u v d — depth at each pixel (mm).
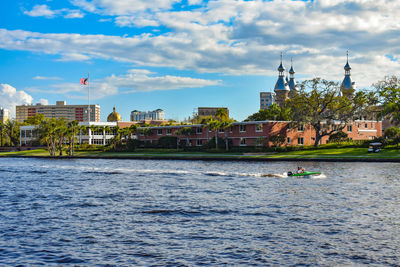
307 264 22359
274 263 22531
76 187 53031
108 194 46188
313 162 87750
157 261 22922
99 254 24156
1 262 22953
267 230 28797
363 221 31141
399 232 28047
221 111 141875
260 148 112938
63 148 147750
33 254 24234
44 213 35594
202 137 135875
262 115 159500
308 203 38594
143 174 68875
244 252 24219
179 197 43219
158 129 151375
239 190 47594
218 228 29516
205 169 75938
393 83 114438
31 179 64188
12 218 33562
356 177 58469
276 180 56656
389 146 104938
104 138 188875
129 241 26594
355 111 120312
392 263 22438
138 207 37844
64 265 22500
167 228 29719
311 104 117938
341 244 25562
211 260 22984
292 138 122938
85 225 30906
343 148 108188
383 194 43469
